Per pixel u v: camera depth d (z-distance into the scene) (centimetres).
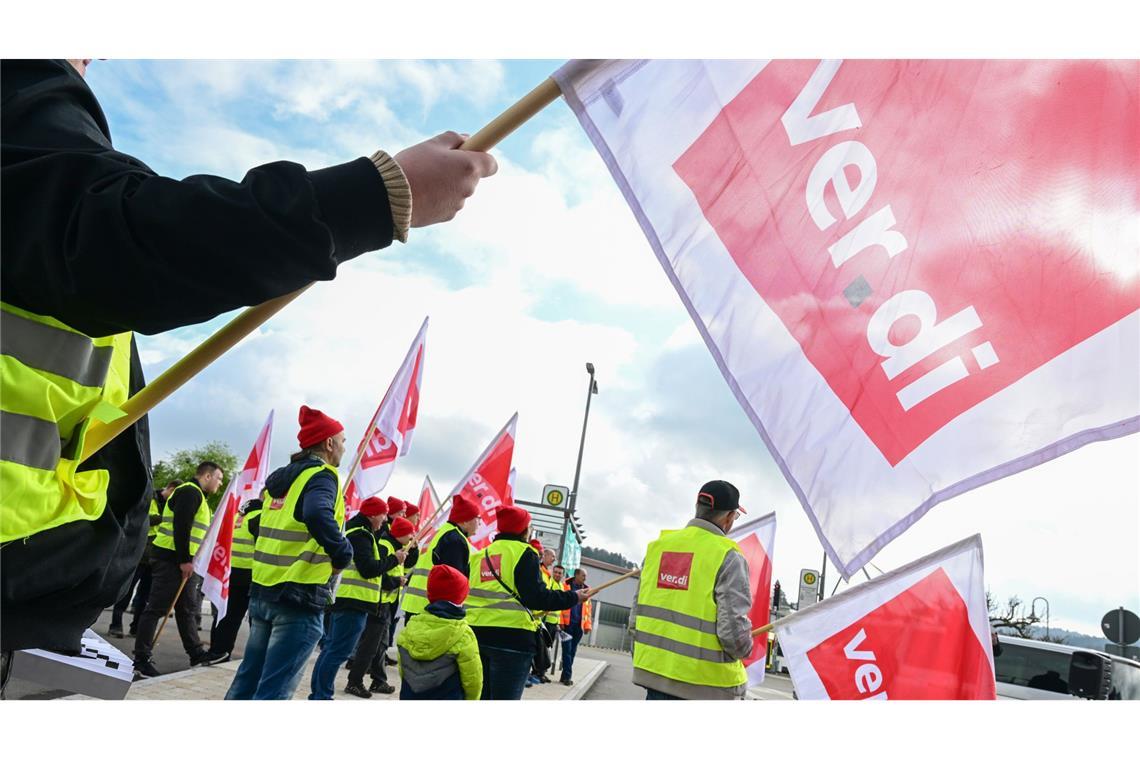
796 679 546
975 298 243
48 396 119
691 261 236
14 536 120
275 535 527
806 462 236
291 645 514
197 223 109
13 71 122
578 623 1598
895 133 249
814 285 242
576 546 3012
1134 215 239
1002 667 1630
